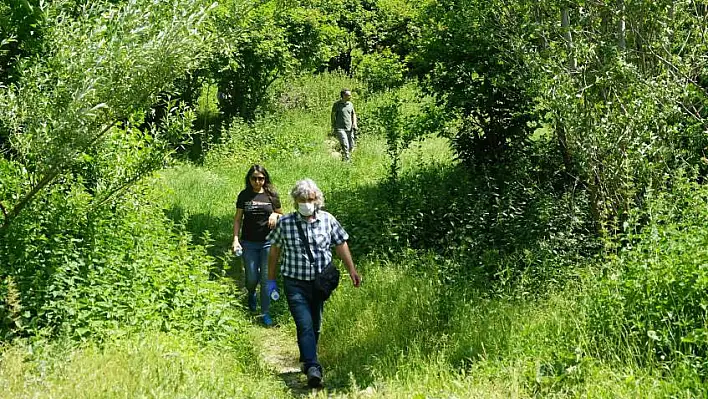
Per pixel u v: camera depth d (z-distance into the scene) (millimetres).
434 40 12602
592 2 9195
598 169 8602
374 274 9547
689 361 5441
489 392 5773
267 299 9344
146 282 7715
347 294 9125
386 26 32500
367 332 8109
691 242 6344
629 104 8180
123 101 7156
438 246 10906
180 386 5723
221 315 7781
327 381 7320
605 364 5891
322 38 25438
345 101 21016
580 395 5445
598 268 8062
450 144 13516
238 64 21906
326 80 29891
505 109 12438
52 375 5621
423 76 13203
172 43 7004
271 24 22188
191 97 21422
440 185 12656
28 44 8352
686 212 7137
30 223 7254
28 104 6953
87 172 8422
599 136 8227
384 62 29672
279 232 7398
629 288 6371
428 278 9062
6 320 6496
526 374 5965
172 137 8086
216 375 6172
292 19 24094
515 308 7449
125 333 6789
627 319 6246
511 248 9750
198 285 7938
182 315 7551
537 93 9102
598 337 6234
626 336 6012
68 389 5371
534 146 12211
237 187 17359
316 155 21547
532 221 9836
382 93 28656
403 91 28219
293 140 22641
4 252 7000
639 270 6363
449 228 11117
